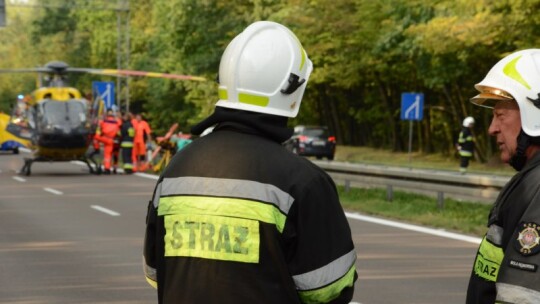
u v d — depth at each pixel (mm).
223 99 3422
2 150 49312
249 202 3197
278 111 3365
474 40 32625
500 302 3080
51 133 29297
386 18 43469
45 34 94500
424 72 40125
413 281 9867
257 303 3154
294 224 3195
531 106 3387
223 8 51969
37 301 9000
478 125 42969
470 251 12148
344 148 56656
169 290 3273
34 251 12398
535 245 3023
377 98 53969
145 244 3512
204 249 3223
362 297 9008
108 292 9438
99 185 25203
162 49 65250
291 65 3377
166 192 3357
